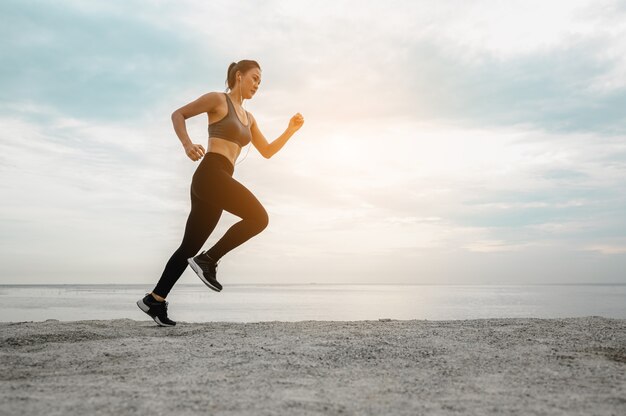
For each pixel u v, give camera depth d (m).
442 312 54.09
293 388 2.01
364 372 2.33
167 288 4.14
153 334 3.69
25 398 1.83
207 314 48.03
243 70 4.14
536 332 3.57
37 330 3.83
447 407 1.76
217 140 3.93
